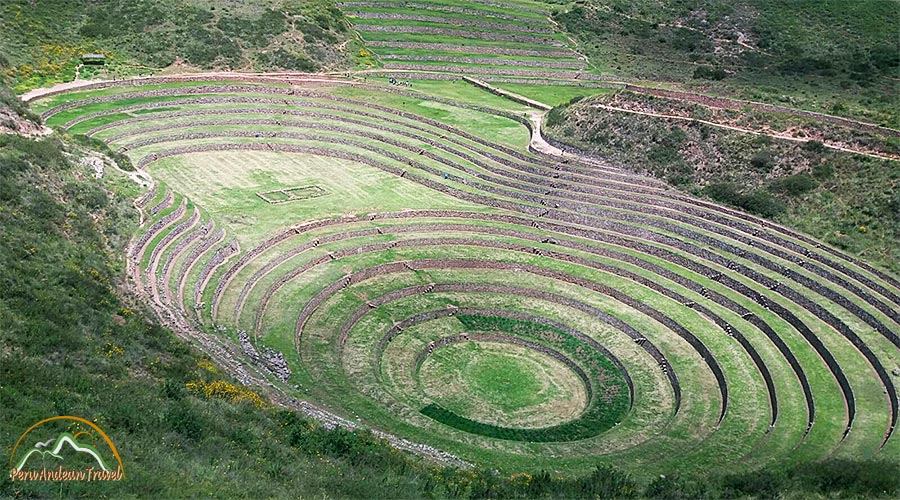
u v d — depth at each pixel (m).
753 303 62.31
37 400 33.75
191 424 35.81
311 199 77.75
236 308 57.50
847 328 56.88
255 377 47.94
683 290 64.81
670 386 55.34
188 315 53.84
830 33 131.25
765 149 77.94
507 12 143.12
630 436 49.47
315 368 53.34
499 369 57.28
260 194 77.88
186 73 107.25
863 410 48.59
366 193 80.44
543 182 81.25
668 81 113.69
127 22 112.38
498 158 87.00
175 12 116.19
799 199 73.00
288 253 66.69
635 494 38.88
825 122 79.50
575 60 127.94
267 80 109.06
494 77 119.25
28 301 42.69
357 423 46.69
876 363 53.12
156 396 38.16
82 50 105.44
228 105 99.88
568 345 60.12
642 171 81.62
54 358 38.50
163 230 63.25
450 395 53.81
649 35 138.50
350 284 64.62
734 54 127.62
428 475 38.75
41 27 105.44
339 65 117.56
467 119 100.06
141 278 55.03
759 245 68.56
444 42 129.50
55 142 66.75
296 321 57.88
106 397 36.00
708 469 44.00
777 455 45.00
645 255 69.75
